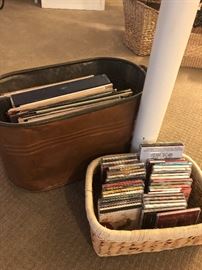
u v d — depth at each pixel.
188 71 2.14
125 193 1.02
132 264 1.01
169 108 1.75
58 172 1.17
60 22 2.71
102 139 1.14
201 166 1.39
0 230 1.08
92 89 1.09
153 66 0.95
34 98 1.04
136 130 1.17
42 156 1.05
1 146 1.01
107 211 0.99
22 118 0.99
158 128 1.14
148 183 1.07
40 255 1.01
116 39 2.50
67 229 1.10
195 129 1.61
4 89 1.12
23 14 2.80
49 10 2.93
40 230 1.09
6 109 1.08
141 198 1.02
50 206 1.17
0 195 1.19
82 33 2.55
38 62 2.10
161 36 0.87
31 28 2.56
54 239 1.06
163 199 1.03
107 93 1.10
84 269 0.99
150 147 1.07
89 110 1.00
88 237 1.08
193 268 1.01
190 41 2.00
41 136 0.98
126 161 1.08
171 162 1.07
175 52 0.90
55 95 1.06
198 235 0.94
